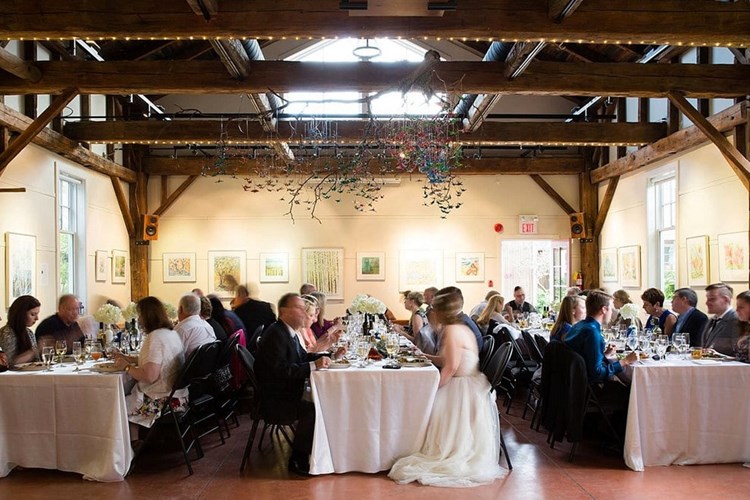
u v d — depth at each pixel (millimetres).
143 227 12023
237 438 5805
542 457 5059
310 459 4566
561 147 12531
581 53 10539
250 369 4789
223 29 5617
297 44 11977
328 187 12336
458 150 7914
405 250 12375
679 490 4262
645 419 4789
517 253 12656
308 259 12312
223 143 9680
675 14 5703
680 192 9250
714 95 7629
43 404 4641
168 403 4703
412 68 7387
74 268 10031
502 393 7879
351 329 7324
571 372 4898
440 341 4832
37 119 7469
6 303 7668
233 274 12305
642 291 10492
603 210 11867
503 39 5773
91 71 7418
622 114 11102
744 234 7777
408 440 4605
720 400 4809
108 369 4766
